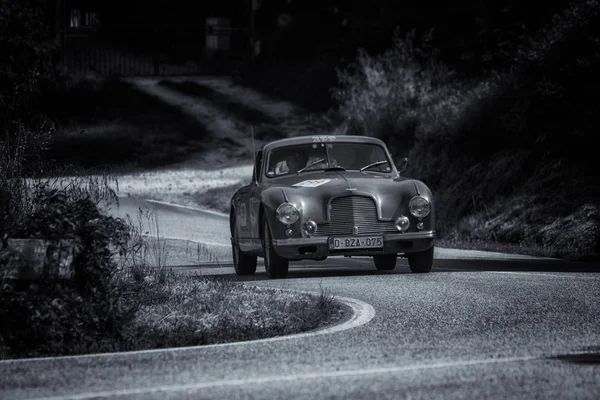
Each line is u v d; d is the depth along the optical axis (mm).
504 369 19125
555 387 17453
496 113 72188
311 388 17719
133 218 72250
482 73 97188
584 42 66688
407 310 28078
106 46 167625
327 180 39906
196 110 138250
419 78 92188
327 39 153375
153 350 22219
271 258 39125
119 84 144250
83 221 24594
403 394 17094
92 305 23875
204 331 24484
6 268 23422
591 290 31781
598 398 16625
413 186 39594
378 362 20203
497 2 97000
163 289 31094
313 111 139375
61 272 23828
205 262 50531
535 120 68000
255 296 30266
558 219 57469
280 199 38625
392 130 87500
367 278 38125
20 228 24438
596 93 64688
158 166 114312
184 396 17281
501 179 67125
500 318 26078
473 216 65562
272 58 157875
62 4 152125
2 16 56625
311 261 50062
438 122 78688
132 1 168875
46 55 57781
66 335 23359
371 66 98688
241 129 131125
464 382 18000
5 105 37125
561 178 62188
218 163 116750
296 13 161000
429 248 39406
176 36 170125
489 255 51156
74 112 130750
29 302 23188
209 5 169625
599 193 58438
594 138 62156
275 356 21094
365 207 38781
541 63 68000
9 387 18422
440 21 117250
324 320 27000
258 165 43406
